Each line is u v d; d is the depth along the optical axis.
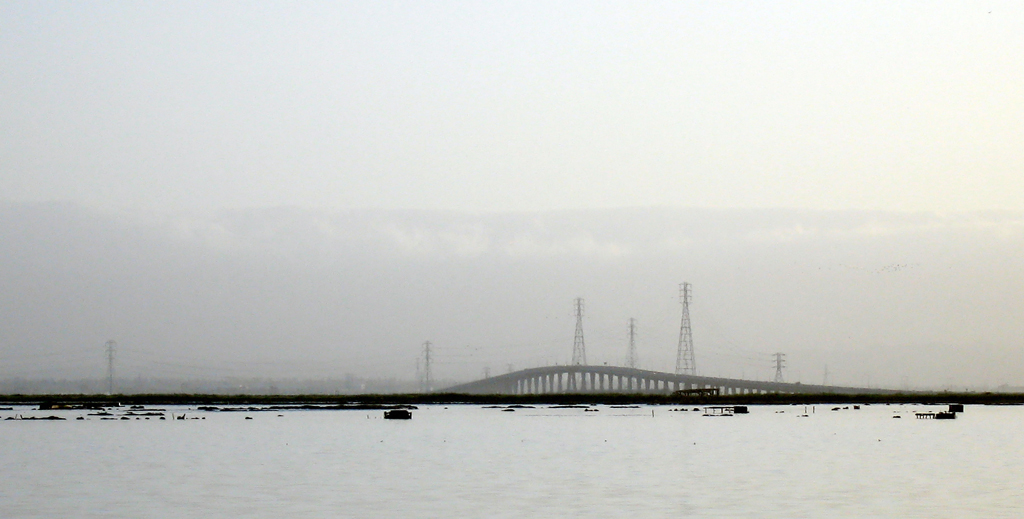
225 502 64.88
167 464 90.44
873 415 191.38
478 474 80.62
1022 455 97.88
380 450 105.56
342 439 123.31
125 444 115.50
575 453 100.88
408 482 75.25
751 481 75.56
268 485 73.81
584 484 73.69
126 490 71.31
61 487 73.50
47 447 111.12
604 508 61.75
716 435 129.62
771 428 146.00
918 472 81.88
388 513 60.06
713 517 58.47
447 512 60.31
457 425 156.00
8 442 118.88
